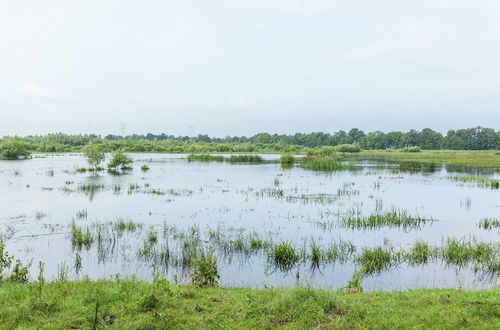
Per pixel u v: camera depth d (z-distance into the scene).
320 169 55.22
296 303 7.55
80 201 25.75
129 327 6.32
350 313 7.16
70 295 8.00
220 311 7.28
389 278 11.49
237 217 20.69
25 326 6.32
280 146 146.50
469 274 11.86
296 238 16.27
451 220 20.42
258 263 12.97
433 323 6.80
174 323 6.66
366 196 28.66
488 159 82.88
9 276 10.13
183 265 12.69
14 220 19.59
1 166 57.22
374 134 179.62
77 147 126.50
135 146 125.75
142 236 16.44
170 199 26.77
